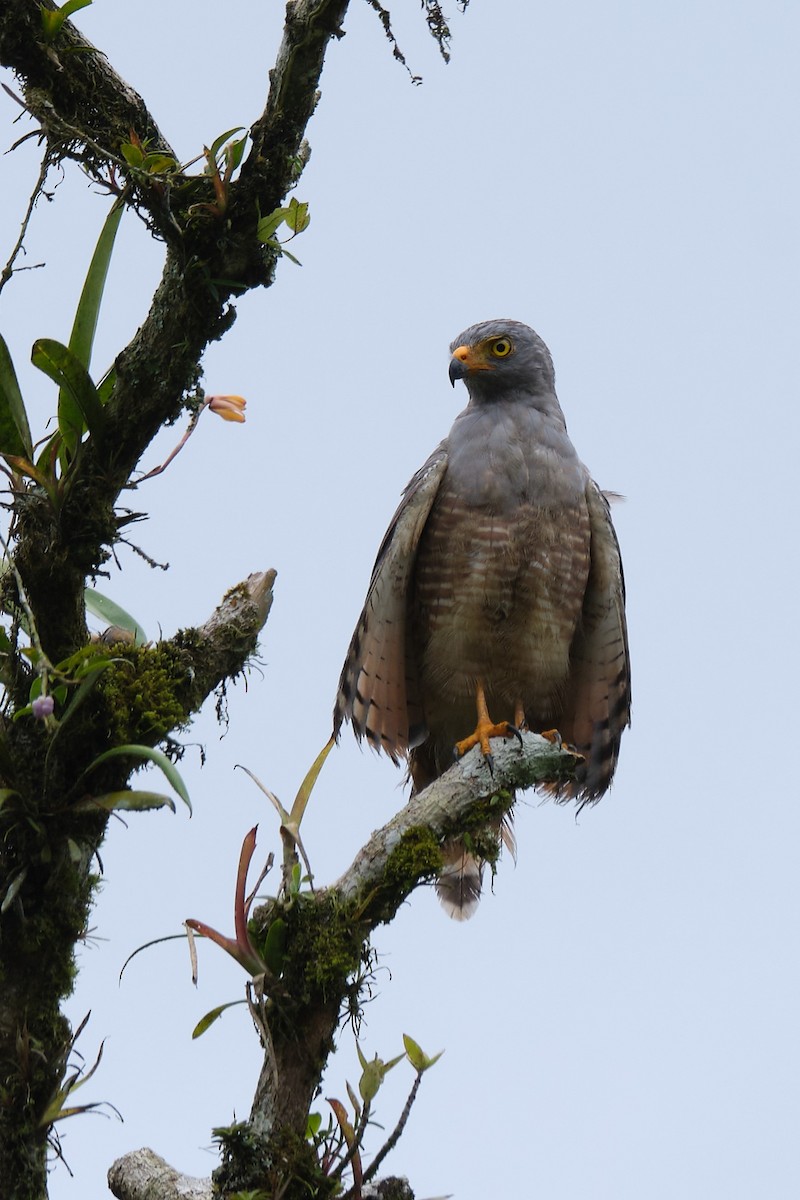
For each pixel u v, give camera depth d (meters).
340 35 7.64
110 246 7.68
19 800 7.26
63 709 7.39
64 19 8.16
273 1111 7.07
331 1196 6.85
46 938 7.39
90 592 8.38
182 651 7.98
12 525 7.68
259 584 8.52
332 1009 7.23
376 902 7.51
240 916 7.11
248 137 7.96
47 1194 7.18
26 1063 7.08
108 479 7.61
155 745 7.66
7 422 7.65
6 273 7.72
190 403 7.82
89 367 7.71
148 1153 8.17
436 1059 6.95
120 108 8.38
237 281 7.82
